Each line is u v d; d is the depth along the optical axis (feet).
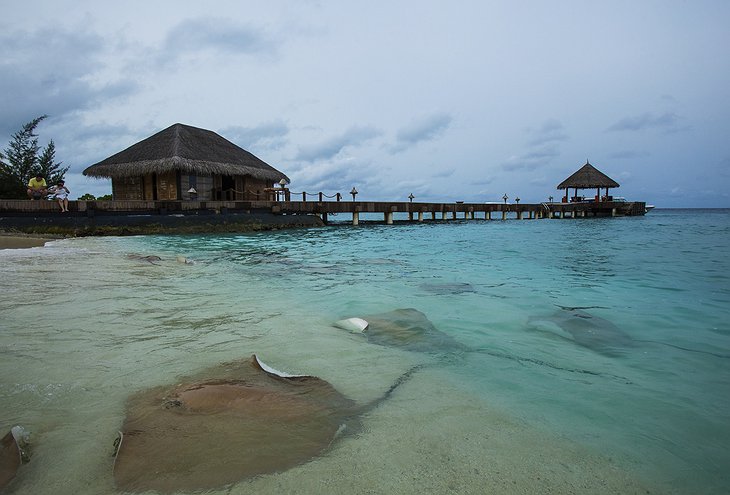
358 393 9.34
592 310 17.58
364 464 6.55
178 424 7.18
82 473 6.25
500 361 11.61
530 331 14.56
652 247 44.32
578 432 7.83
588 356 12.11
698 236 58.85
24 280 22.17
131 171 68.18
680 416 8.54
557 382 10.21
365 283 23.56
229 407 7.68
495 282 24.02
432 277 25.73
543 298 19.86
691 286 22.74
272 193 94.58
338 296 20.12
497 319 16.11
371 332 14.16
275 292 20.92
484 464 6.70
